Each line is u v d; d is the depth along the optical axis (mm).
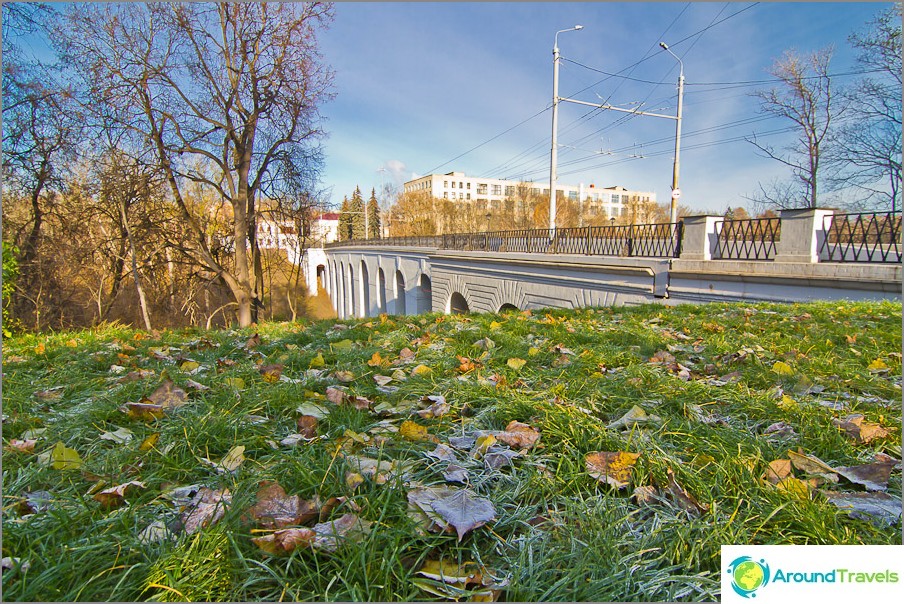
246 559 1061
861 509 1283
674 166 18938
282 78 17719
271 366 2943
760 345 3504
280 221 20406
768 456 1599
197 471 1536
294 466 1448
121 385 2627
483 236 20438
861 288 6672
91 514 1228
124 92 15391
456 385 2406
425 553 1096
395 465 1477
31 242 16156
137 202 17188
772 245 8234
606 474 1443
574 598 994
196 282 22766
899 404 2152
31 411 2145
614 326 4707
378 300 36750
